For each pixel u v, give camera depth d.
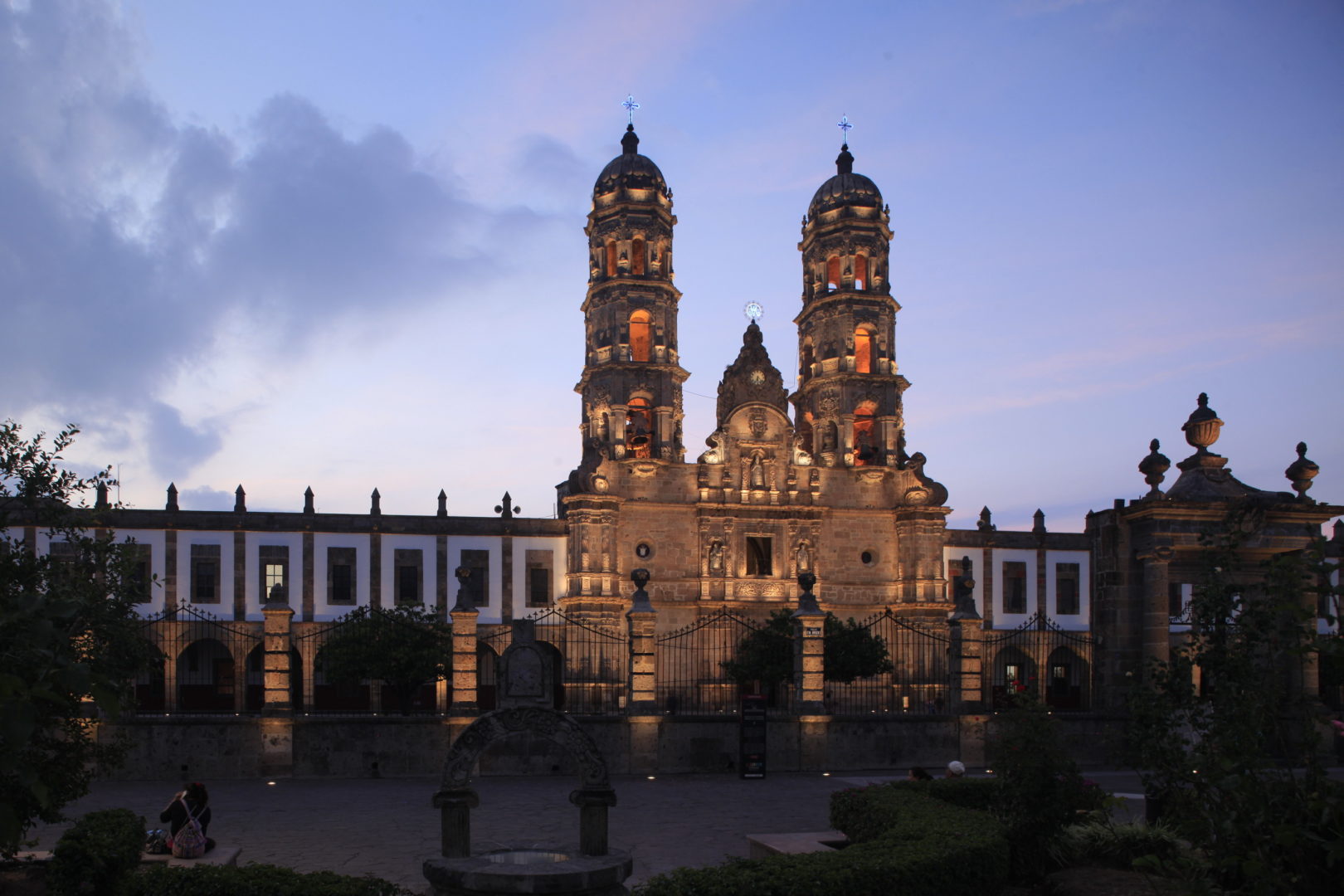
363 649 53.31
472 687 36.62
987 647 71.62
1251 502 34.69
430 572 67.44
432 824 26.41
